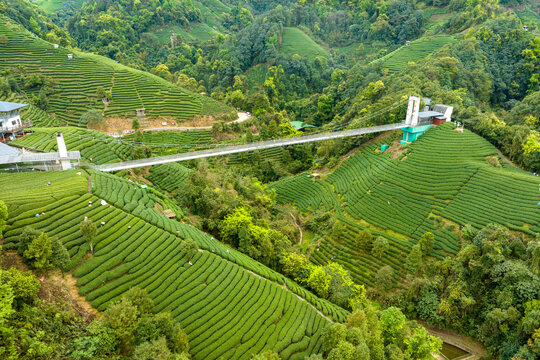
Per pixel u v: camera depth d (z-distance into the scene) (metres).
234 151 98.62
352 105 151.25
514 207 77.62
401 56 181.38
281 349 52.28
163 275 56.09
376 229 89.12
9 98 126.50
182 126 141.12
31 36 163.62
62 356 38.69
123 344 41.78
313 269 74.94
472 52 150.00
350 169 115.38
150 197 77.75
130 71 159.38
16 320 38.84
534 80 146.00
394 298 72.62
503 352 57.72
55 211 58.50
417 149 104.00
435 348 52.91
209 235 76.25
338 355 45.56
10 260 47.53
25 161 72.00
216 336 50.94
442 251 77.00
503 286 64.06
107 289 50.00
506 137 97.62
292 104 184.50
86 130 106.56
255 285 62.56
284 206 109.06
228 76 189.62
